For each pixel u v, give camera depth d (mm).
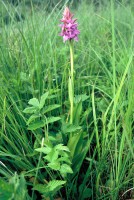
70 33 337
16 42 523
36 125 315
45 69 458
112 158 326
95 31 691
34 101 332
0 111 362
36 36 509
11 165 352
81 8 819
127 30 711
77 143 325
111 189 309
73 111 342
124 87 402
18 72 437
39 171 326
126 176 336
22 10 600
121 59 451
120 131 377
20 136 335
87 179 333
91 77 473
